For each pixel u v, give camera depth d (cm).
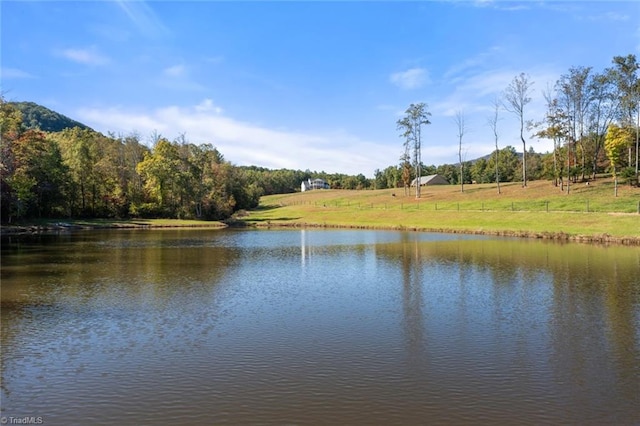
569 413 972
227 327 1598
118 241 4891
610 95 6969
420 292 2152
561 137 7194
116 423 941
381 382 1131
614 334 1498
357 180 19038
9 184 6316
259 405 1012
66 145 8681
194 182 9150
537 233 4712
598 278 2420
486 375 1172
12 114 7138
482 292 2136
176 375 1180
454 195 8912
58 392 1086
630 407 998
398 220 7100
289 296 2084
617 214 5097
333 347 1388
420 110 9581
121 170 8969
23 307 1872
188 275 2644
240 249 4062
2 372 1205
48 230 6619
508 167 13038
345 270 2814
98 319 1698
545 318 1692
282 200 14038
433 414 968
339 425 925
